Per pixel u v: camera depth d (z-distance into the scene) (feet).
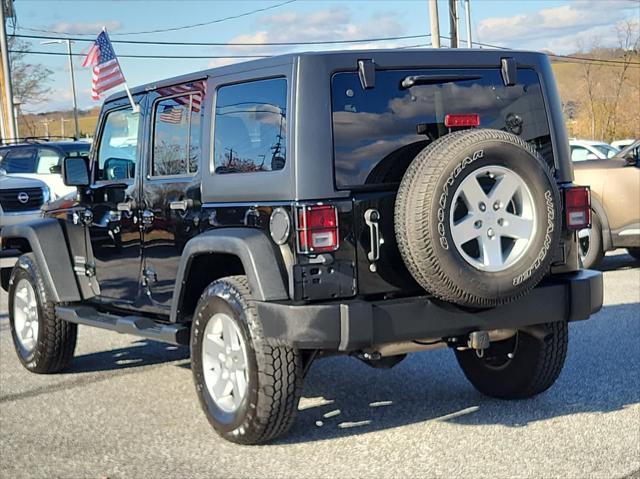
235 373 16.62
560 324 18.28
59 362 23.08
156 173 19.53
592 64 201.36
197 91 18.08
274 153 15.93
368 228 15.55
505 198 15.44
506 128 17.21
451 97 16.71
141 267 20.11
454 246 15.05
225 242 16.17
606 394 19.53
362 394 20.35
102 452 16.78
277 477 15.12
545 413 18.33
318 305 15.08
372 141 15.85
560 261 17.43
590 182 36.40
